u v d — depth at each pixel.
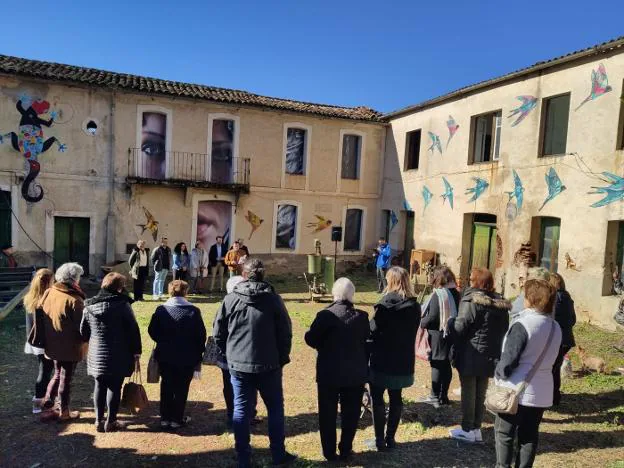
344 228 19.09
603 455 4.93
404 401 6.36
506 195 13.66
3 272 11.71
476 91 14.81
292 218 18.19
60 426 5.39
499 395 3.82
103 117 14.98
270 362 4.36
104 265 15.21
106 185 15.13
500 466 3.95
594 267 11.17
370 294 15.09
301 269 18.23
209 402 6.22
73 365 5.45
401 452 4.93
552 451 5.00
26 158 14.09
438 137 16.53
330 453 4.66
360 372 4.49
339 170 18.75
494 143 14.45
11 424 5.41
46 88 14.20
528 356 3.82
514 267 13.31
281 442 4.57
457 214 15.61
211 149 16.53
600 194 11.05
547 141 12.72
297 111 17.47
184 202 16.17
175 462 4.69
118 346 5.06
